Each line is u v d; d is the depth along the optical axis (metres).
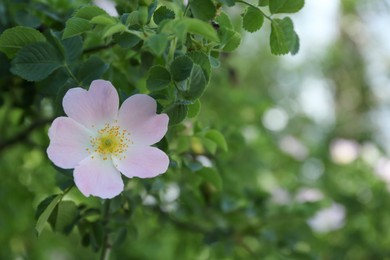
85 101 0.42
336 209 0.89
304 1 0.44
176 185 0.61
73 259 1.08
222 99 0.86
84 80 0.46
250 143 0.87
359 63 2.07
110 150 0.42
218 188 0.53
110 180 0.42
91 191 0.42
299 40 0.45
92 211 0.50
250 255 0.70
